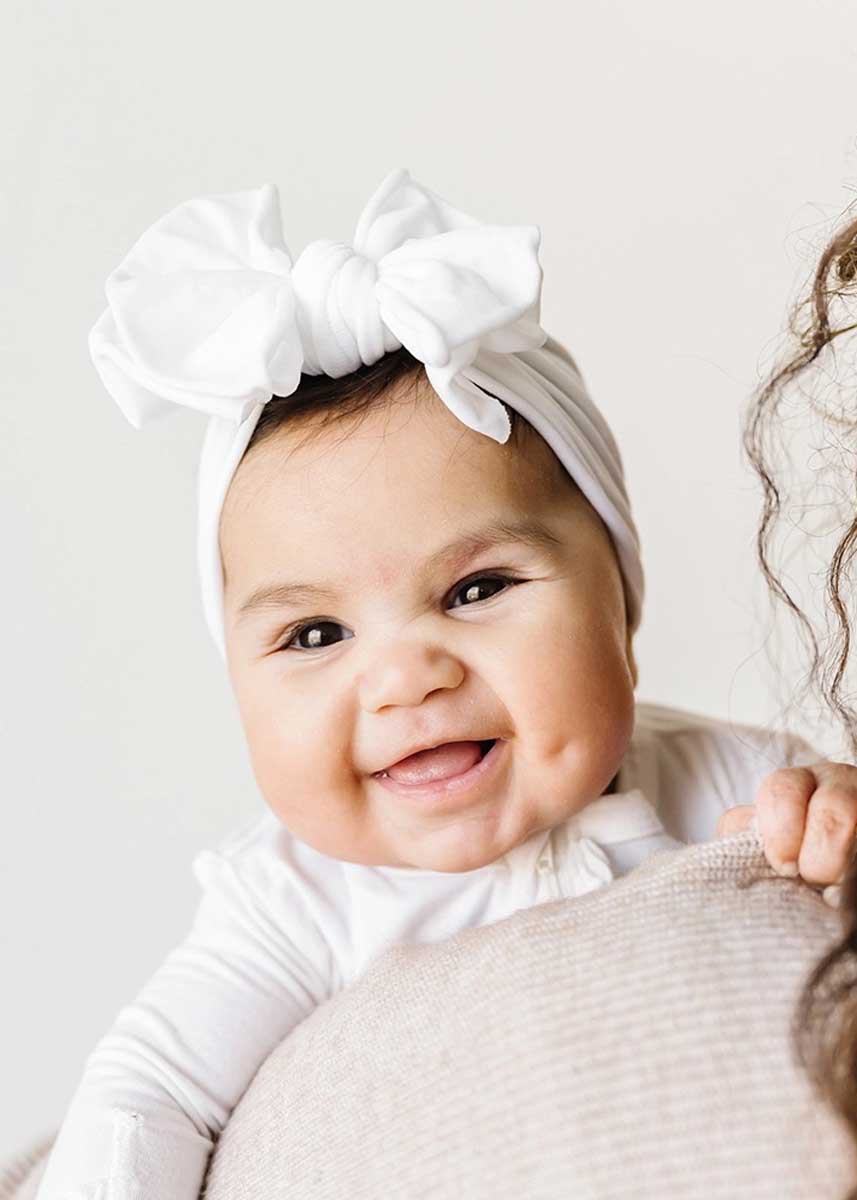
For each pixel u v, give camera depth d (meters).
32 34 2.12
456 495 1.14
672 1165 0.73
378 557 1.14
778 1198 0.71
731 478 2.19
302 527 1.15
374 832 1.19
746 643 2.20
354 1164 0.87
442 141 2.18
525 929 0.89
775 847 0.89
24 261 2.16
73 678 2.28
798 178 2.13
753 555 1.92
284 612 1.17
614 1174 0.74
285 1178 0.94
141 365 1.15
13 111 2.13
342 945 1.29
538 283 1.14
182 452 2.20
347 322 1.15
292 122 2.16
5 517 2.22
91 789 2.31
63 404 2.19
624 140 2.17
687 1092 0.75
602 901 0.89
